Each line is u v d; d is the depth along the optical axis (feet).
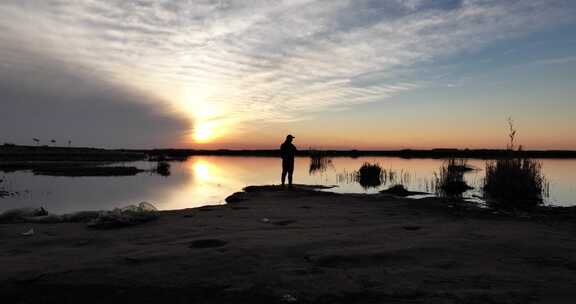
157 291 16.22
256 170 150.30
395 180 96.07
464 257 20.79
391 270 18.74
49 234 27.48
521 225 30.68
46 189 82.64
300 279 17.49
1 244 24.71
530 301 15.15
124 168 147.54
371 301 15.21
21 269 18.94
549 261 20.22
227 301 15.28
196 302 15.17
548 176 100.01
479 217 35.58
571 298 15.44
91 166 162.71
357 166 164.25
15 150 314.14
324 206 41.70
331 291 16.17
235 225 30.37
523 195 56.39
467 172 117.80
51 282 17.24
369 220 33.01
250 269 18.79
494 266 19.35
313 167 150.61
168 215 35.76
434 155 345.10
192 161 261.03
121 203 60.95
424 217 35.04
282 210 38.50
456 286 16.69
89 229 29.22
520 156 60.75
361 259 20.40
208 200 63.87
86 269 18.81
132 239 25.86
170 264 19.51
